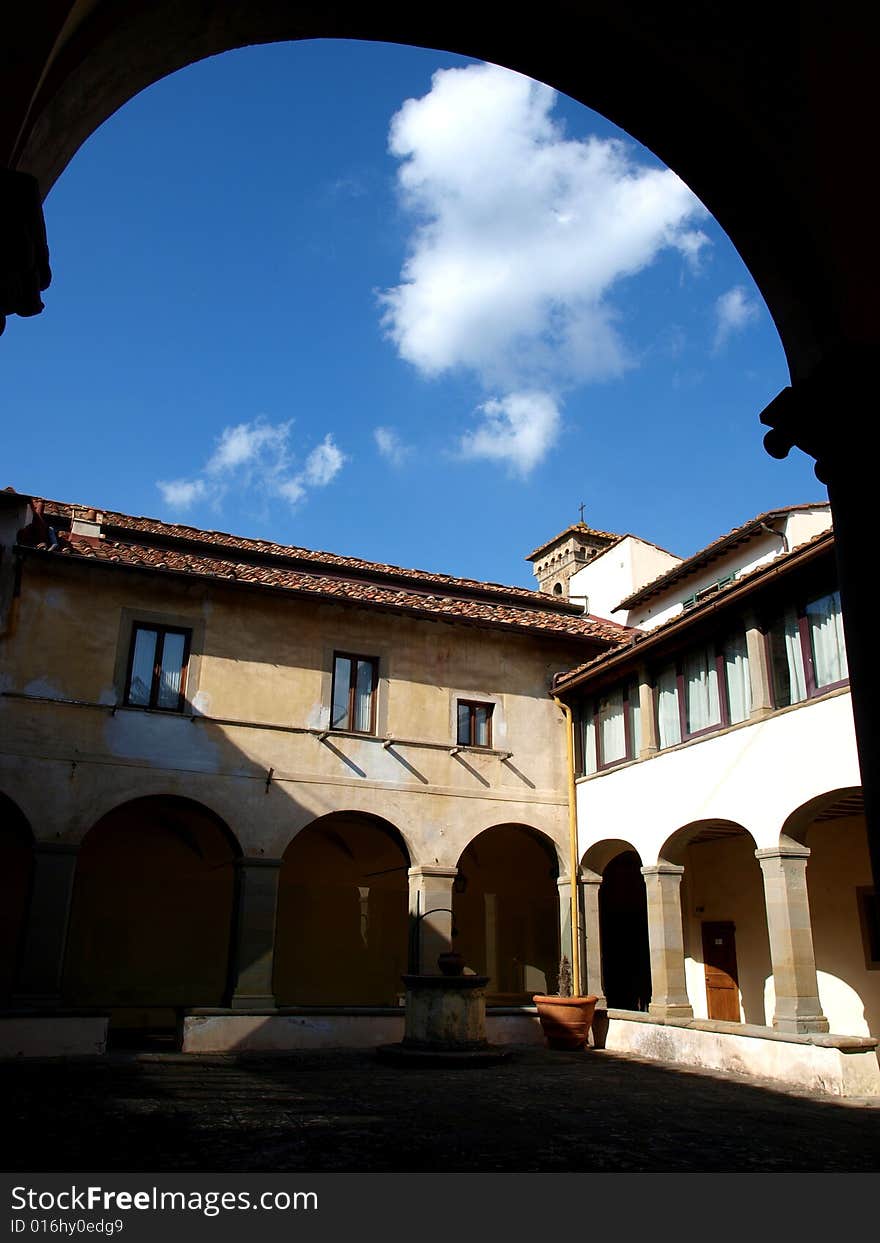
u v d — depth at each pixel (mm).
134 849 18625
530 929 21469
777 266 5078
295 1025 15164
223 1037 14602
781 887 12617
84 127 4785
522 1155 7457
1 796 14562
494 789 18062
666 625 15219
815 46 4570
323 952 19719
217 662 16500
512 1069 13211
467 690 18469
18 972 13773
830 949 14641
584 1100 10547
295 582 17594
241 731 16359
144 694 15977
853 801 13320
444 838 17391
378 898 20625
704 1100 10742
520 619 19562
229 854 19078
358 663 17844
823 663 12570
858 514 4430
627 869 20625
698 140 5262
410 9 5133
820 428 4621
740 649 14312
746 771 13539
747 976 16359
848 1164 7438
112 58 4586
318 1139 7887
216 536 20484
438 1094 10719
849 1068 11328
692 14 4816
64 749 15000
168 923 18562
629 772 16531
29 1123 8398
